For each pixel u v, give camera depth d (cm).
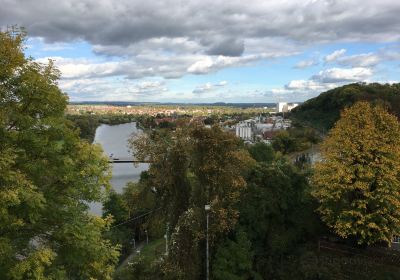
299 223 3497
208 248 3069
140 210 5584
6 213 1265
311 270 3127
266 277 3272
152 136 3416
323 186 3347
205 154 3158
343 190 3206
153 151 3291
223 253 3100
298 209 3525
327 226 3569
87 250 1538
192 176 3403
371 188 3219
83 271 1591
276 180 3447
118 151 16425
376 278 3005
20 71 1444
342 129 3394
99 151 1683
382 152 3155
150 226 3606
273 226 3462
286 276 3225
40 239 1568
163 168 3247
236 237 3203
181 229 3108
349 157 3219
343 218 3169
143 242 5697
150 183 3416
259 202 3378
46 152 1478
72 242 1516
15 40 1416
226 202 3256
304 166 5119
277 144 10306
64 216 1548
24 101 1468
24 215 1394
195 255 3069
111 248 1700
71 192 1569
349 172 3162
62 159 1476
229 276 3022
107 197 1750
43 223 1559
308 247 3431
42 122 1470
